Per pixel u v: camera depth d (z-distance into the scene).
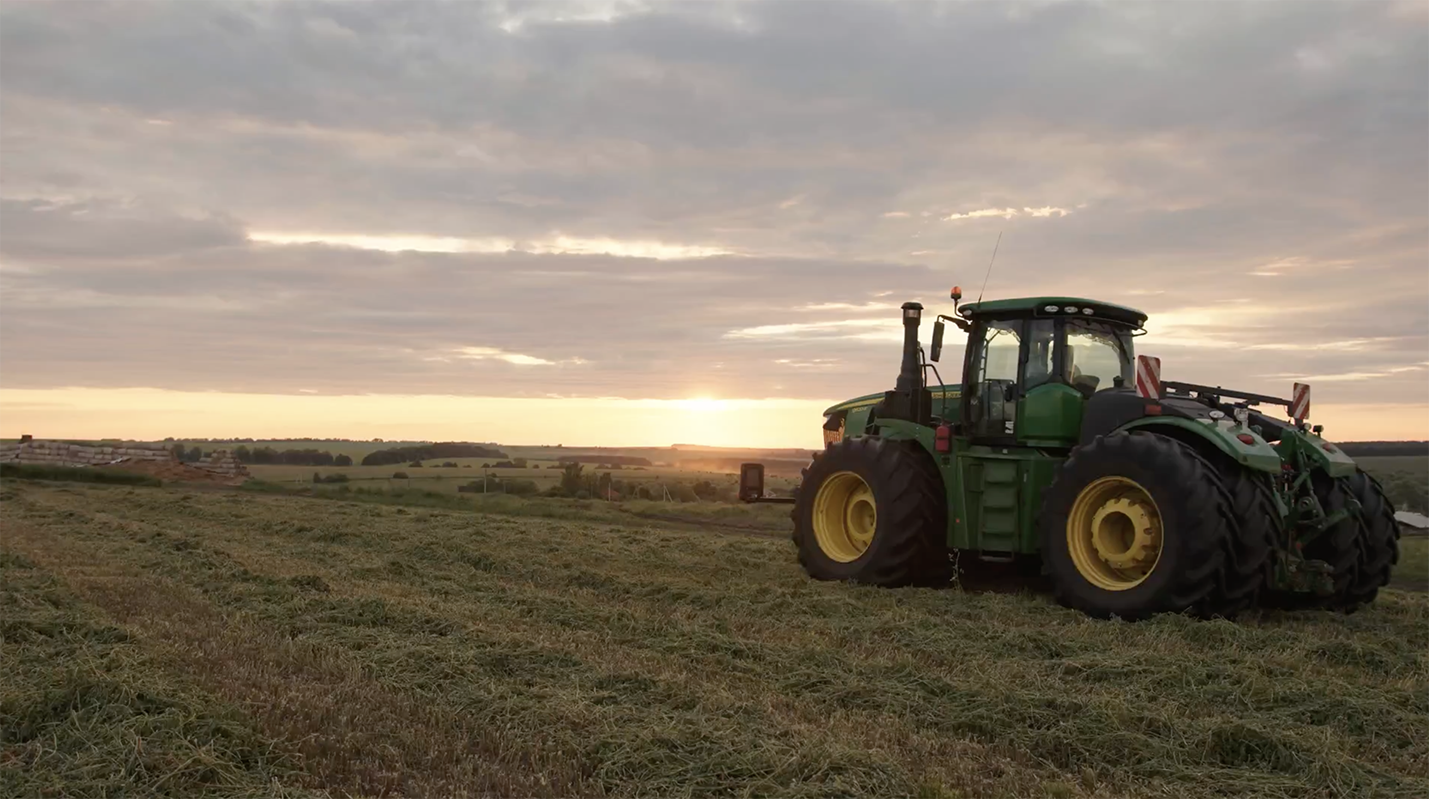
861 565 9.67
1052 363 9.23
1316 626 7.82
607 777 4.29
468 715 5.11
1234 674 5.78
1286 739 4.61
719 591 8.95
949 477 9.46
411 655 6.21
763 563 11.43
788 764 4.25
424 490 26.89
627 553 12.09
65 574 9.52
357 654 6.32
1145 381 8.44
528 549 12.45
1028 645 6.72
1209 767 4.48
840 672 5.95
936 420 10.15
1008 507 9.05
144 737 4.59
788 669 6.11
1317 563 8.08
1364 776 4.29
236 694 5.31
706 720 4.93
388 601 8.05
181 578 9.59
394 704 5.27
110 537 13.29
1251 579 7.60
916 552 9.48
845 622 7.59
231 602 8.34
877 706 5.35
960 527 9.34
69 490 23.86
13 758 4.43
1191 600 7.50
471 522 15.87
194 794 4.04
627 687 5.58
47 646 6.45
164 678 5.53
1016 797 4.04
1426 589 10.59
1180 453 7.67
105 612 7.67
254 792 4.03
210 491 26.30
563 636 7.03
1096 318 9.38
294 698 5.24
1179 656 6.25
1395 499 21.41
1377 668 6.30
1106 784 4.26
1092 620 7.76
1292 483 8.59
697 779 4.22
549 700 5.28
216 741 4.53
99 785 4.08
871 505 10.08
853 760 4.31
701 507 20.69
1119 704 5.14
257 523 15.59
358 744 4.63
